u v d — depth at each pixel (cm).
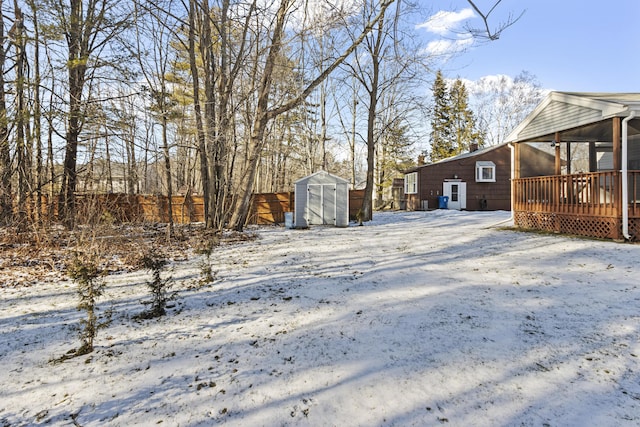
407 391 245
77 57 1115
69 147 1199
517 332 337
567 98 941
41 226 984
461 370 271
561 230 958
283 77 1327
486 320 368
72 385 262
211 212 1265
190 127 1631
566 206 941
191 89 1844
